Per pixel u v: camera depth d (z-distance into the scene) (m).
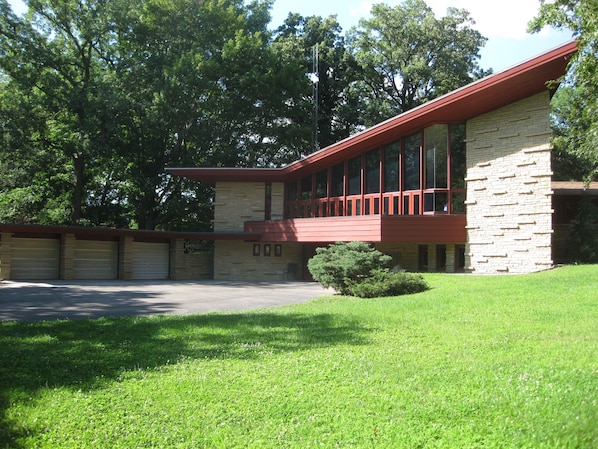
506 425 4.59
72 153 33.25
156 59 35.16
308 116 41.31
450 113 20.48
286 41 43.44
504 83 17.77
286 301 15.82
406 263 24.19
